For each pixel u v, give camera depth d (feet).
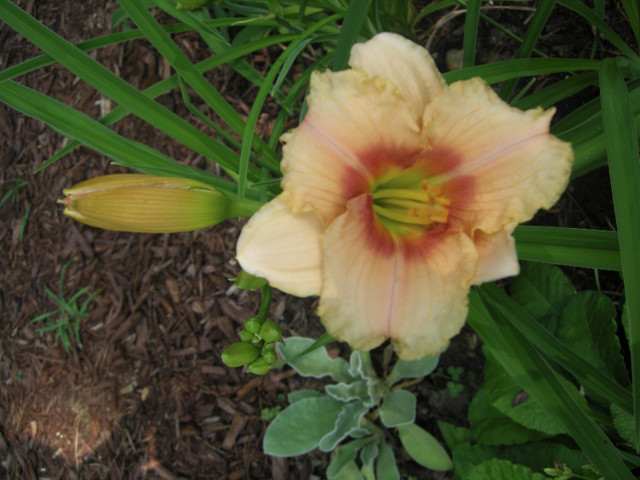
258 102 0.76
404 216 0.69
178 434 1.48
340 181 0.61
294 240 0.61
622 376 1.12
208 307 1.51
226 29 1.36
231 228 1.51
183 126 0.85
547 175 0.62
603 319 1.16
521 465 1.17
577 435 0.84
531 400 1.15
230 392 1.49
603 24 0.94
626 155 0.71
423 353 0.64
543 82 1.36
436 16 1.43
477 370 1.37
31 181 1.63
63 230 1.59
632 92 0.80
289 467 1.44
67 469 1.52
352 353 1.35
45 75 1.64
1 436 1.58
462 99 0.61
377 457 1.39
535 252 0.82
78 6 1.63
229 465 1.45
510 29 1.39
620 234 0.69
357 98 0.59
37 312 1.59
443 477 1.36
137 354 1.53
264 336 0.83
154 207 0.71
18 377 1.59
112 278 1.56
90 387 1.54
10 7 0.72
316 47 1.49
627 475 0.82
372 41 0.64
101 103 1.58
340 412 1.34
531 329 0.87
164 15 1.55
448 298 0.63
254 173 0.94
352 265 0.62
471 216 0.66
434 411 1.40
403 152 0.64
